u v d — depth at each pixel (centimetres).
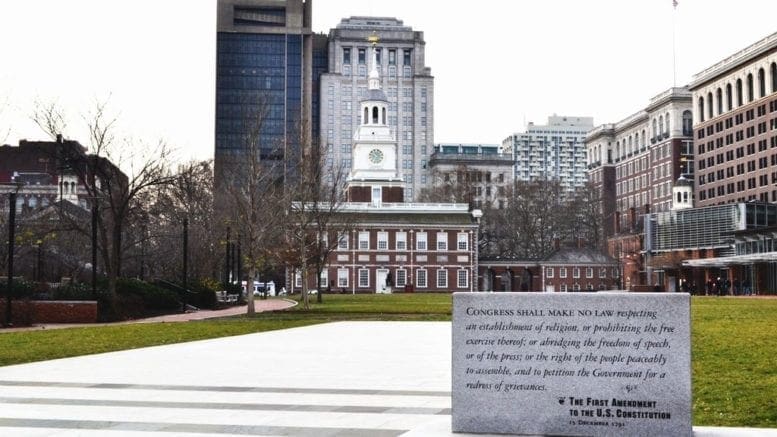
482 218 16250
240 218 6469
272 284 12544
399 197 13900
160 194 8319
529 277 14500
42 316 4469
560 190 18062
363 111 14162
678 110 18488
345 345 2772
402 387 1700
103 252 4962
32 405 1449
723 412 1327
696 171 17425
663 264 12556
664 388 1032
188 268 8225
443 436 1084
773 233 10450
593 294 1059
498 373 1085
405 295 10694
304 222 7056
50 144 14100
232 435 1184
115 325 4131
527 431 1073
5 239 5969
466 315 1096
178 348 2647
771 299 7600
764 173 14762
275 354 2434
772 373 1784
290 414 1366
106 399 1521
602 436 1050
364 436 1175
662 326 1035
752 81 15388
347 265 12781
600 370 1052
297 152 9181
